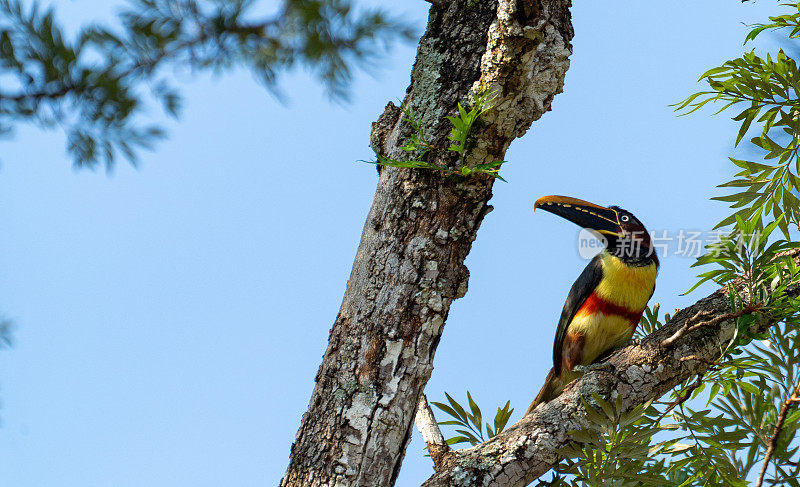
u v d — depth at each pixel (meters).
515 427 8.29
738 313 8.04
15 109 3.83
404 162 7.52
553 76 7.81
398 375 7.57
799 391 7.88
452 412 8.98
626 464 7.99
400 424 7.56
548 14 7.89
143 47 3.95
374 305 7.70
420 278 7.71
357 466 7.36
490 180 7.81
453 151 7.68
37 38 3.75
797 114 9.02
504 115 7.54
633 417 7.93
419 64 8.20
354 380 7.57
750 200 9.15
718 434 8.45
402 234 7.81
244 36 4.09
